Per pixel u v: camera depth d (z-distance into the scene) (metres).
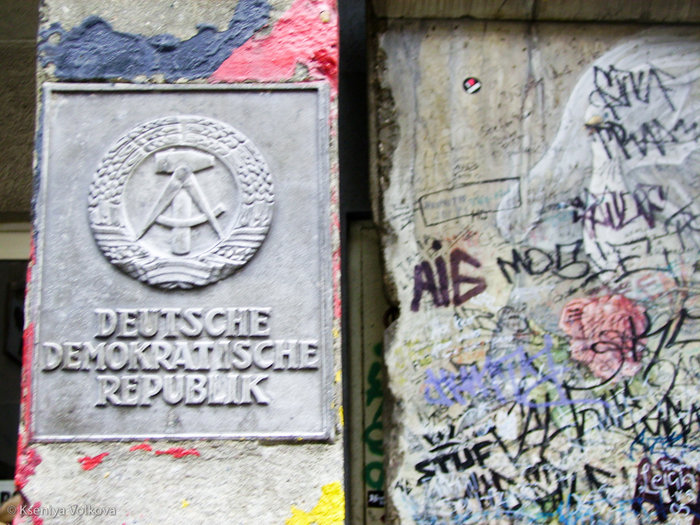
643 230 2.99
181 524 2.21
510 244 2.98
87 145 2.40
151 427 2.26
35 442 2.24
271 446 2.25
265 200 2.37
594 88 3.07
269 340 2.31
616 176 3.02
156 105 2.43
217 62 2.45
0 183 3.39
